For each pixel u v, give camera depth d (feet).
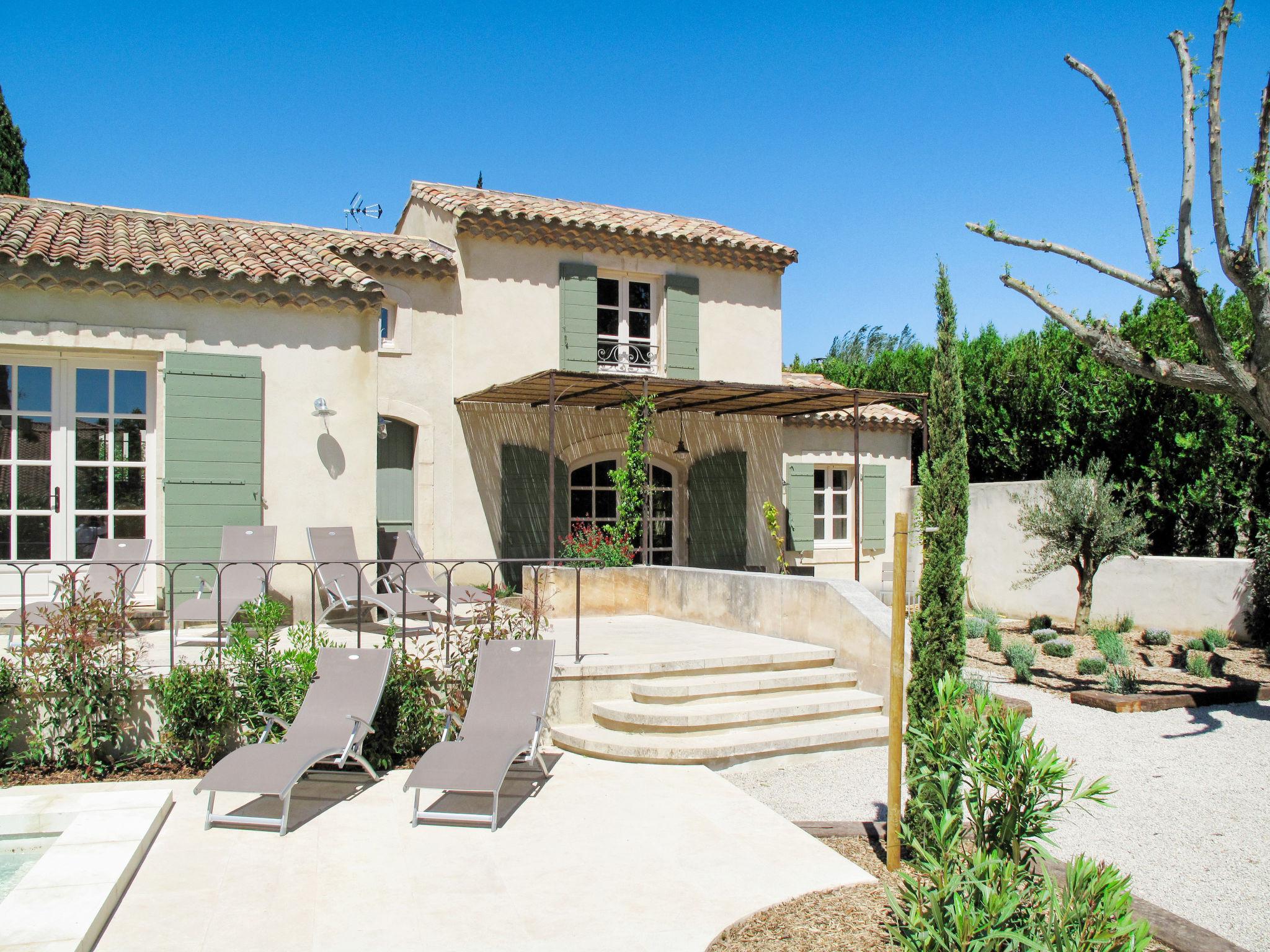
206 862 17.08
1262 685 32.40
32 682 21.31
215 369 32.63
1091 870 12.34
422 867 17.07
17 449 31.42
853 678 28.76
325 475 34.19
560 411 49.93
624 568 39.99
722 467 54.65
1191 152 25.71
